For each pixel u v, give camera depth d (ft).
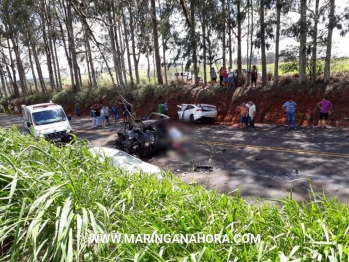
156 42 82.64
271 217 8.20
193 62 78.38
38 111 42.32
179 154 36.73
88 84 117.50
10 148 10.48
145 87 82.53
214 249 6.38
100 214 7.30
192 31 71.36
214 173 28.58
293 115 48.32
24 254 6.30
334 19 53.62
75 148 11.49
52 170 8.89
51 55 120.88
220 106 67.77
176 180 12.35
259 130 49.67
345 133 42.27
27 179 7.31
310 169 27.35
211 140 43.42
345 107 52.85
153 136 37.11
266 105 61.52
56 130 39.47
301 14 56.70
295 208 8.84
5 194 7.03
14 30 99.91
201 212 8.54
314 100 57.11
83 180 8.45
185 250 6.31
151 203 8.72
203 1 67.00
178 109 64.80
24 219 5.86
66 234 5.63
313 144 36.68
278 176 26.27
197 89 75.31
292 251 5.77
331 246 6.09
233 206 9.05
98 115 63.82
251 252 6.08
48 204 6.01
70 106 98.37
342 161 28.89
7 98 131.95
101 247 6.12
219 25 70.33
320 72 66.28
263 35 63.57
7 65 136.36
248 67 77.97
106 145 44.62
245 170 28.71
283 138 41.63
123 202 8.20
